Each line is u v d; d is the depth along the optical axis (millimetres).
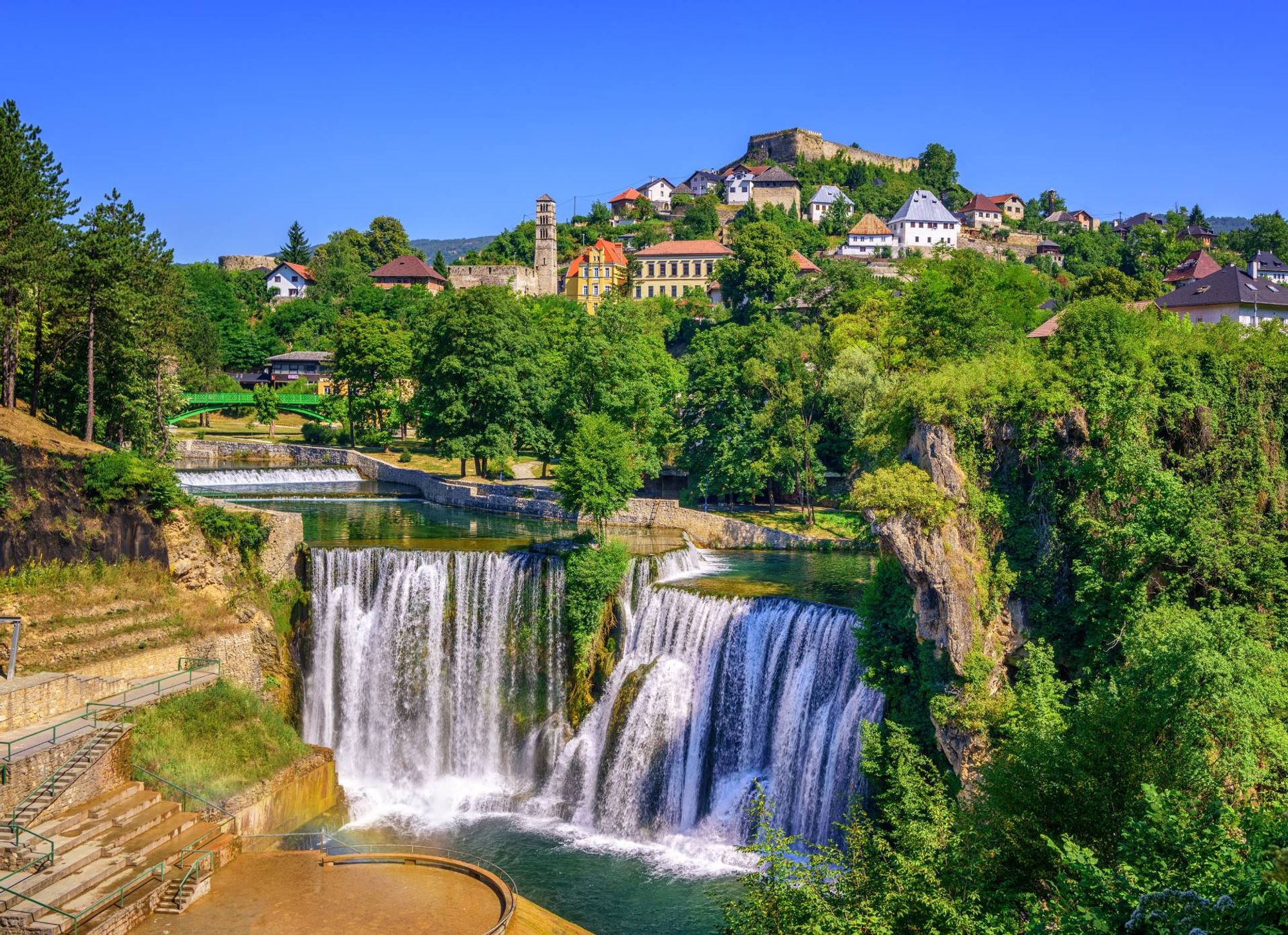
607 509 72562
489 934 44250
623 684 65875
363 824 61594
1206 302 105875
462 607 70375
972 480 51656
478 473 115875
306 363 174875
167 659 61906
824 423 100312
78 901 43125
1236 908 22750
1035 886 32031
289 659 69125
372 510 102125
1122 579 48438
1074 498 50562
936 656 50688
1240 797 37094
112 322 76438
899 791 48500
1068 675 49906
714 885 53875
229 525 67875
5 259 69062
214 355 163500
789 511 98250
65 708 54812
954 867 32750
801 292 165125
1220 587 48375
